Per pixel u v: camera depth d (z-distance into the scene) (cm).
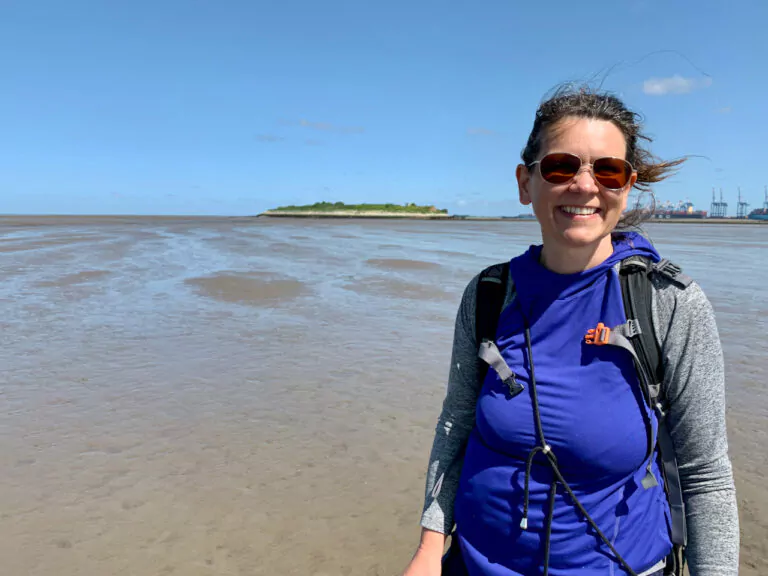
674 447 150
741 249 2495
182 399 552
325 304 1066
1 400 542
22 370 638
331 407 535
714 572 140
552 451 147
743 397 551
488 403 158
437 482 176
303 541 330
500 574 154
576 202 148
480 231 4912
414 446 454
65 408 525
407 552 321
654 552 148
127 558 312
